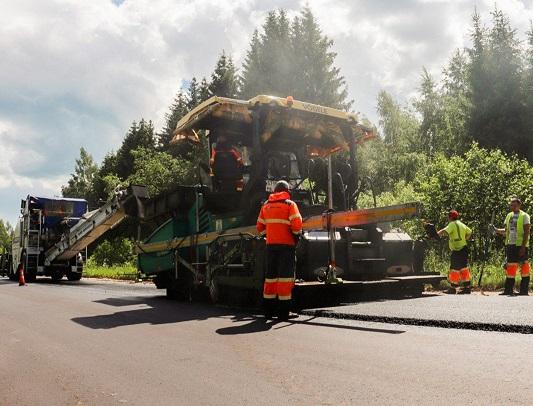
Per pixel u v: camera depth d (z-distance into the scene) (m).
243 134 9.24
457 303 7.24
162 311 7.96
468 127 32.53
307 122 8.98
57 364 4.36
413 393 3.13
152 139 63.53
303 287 7.37
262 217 7.02
